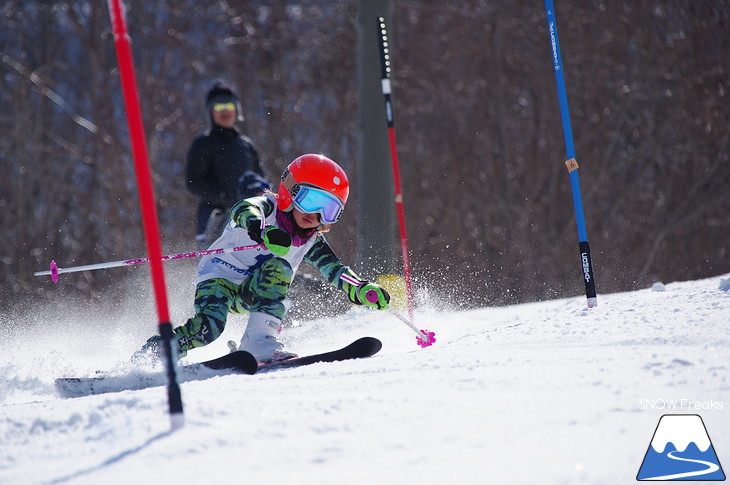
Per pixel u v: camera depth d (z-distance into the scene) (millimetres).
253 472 6051
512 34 61125
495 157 60125
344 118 61906
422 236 58281
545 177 59625
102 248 58125
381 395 8125
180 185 59562
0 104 61469
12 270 56719
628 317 12000
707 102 57969
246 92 62688
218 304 13180
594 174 59188
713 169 57625
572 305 17828
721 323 10586
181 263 24547
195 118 62062
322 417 7328
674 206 58844
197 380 10906
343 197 13242
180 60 63188
